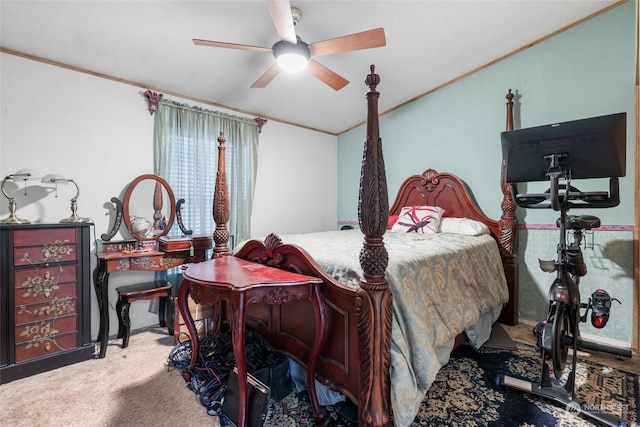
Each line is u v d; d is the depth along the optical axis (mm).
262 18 2109
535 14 2393
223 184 2510
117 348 2404
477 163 3207
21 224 2012
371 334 1259
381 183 1292
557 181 1539
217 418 1554
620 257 2350
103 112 2662
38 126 2355
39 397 1743
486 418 1528
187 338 2461
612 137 1420
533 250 2812
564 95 2619
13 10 1896
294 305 1778
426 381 1354
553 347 1541
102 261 2391
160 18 2064
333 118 4176
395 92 3582
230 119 3500
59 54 2354
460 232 2883
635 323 2277
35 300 2043
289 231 4199
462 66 3094
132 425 1509
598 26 2438
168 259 2697
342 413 1568
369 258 1291
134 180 2764
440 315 1646
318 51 2074
